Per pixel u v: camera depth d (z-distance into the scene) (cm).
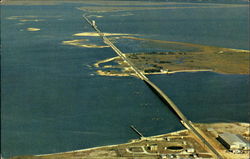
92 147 16138
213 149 16288
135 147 16212
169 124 18938
